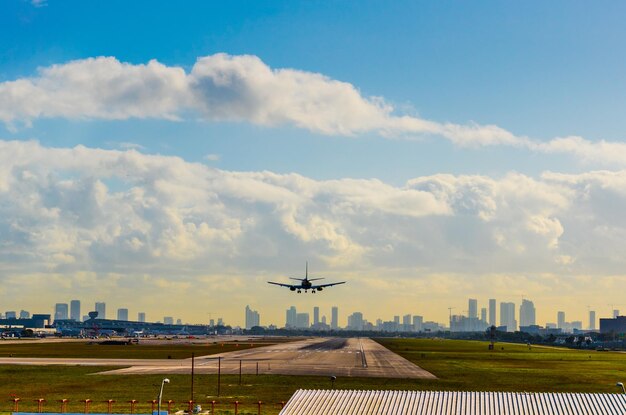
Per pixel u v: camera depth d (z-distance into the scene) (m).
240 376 147.00
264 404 112.81
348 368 183.75
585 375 172.12
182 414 103.25
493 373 175.00
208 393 126.00
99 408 108.31
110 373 165.00
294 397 68.62
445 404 66.88
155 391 128.62
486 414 64.44
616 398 68.38
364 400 67.75
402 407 66.38
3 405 110.81
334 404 66.75
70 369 177.00
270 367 184.38
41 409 106.88
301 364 197.75
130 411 105.56
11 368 179.00
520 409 65.75
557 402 67.38
